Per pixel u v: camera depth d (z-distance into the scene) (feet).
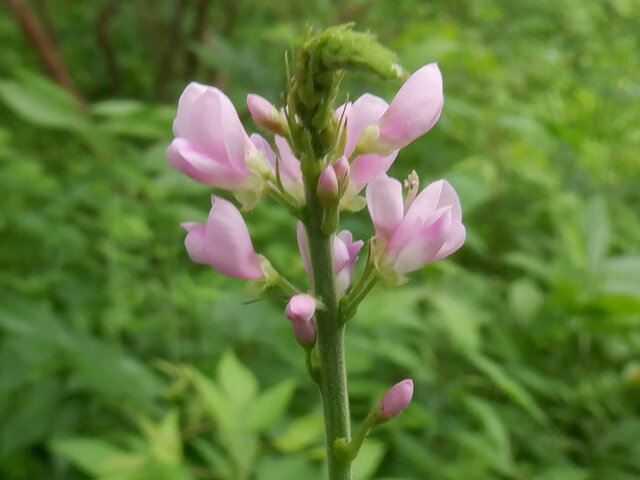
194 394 0.90
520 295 1.06
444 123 1.28
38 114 1.07
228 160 0.53
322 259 0.53
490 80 1.46
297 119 0.51
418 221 0.53
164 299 1.06
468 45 1.40
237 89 1.41
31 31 1.51
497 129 1.33
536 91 1.65
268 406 0.73
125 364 0.86
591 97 1.56
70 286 1.08
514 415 1.00
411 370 1.00
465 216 1.30
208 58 1.38
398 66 0.48
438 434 0.92
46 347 0.86
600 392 1.03
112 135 1.22
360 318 0.86
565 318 1.04
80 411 0.90
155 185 1.09
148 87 2.00
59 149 1.59
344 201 0.54
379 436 0.92
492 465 0.85
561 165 1.44
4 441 0.87
